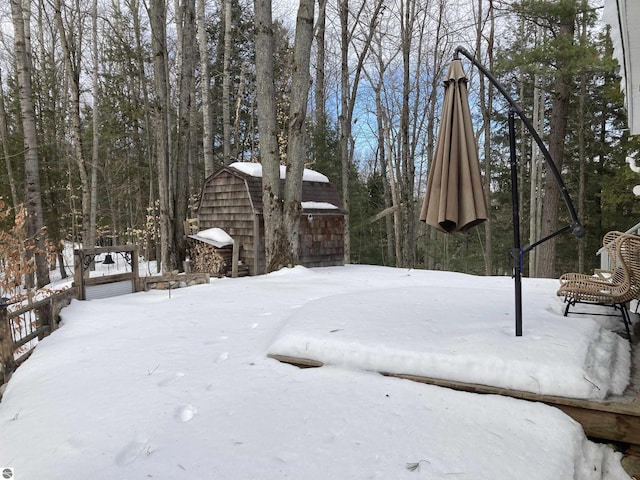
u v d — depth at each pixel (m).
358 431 2.45
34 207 11.93
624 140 16.17
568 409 2.68
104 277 7.11
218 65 21.58
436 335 3.55
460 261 22.36
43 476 2.14
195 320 5.22
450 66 3.57
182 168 12.56
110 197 20.98
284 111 18.17
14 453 2.41
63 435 2.54
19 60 11.38
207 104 13.97
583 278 4.59
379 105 20.00
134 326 5.05
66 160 18.67
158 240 18.36
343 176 15.24
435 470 2.08
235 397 2.94
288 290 7.36
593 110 17.06
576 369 2.78
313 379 3.20
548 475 2.07
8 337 4.22
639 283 3.71
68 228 20.59
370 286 7.85
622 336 3.90
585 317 4.23
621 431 2.54
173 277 8.14
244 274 10.76
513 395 2.82
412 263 17.61
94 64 13.66
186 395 3.01
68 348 4.29
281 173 11.91
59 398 3.09
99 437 2.48
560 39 10.98
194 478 2.06
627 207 17.53
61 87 20.64
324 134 17.36
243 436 2.42
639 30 3.32
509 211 22.55
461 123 3.45
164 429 2.54
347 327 3.86
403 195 20.55
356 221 19.08
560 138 11.45
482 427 2.49
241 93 17.98
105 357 3.94
